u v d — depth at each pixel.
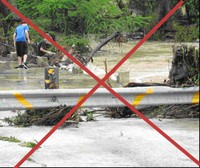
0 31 35.69
